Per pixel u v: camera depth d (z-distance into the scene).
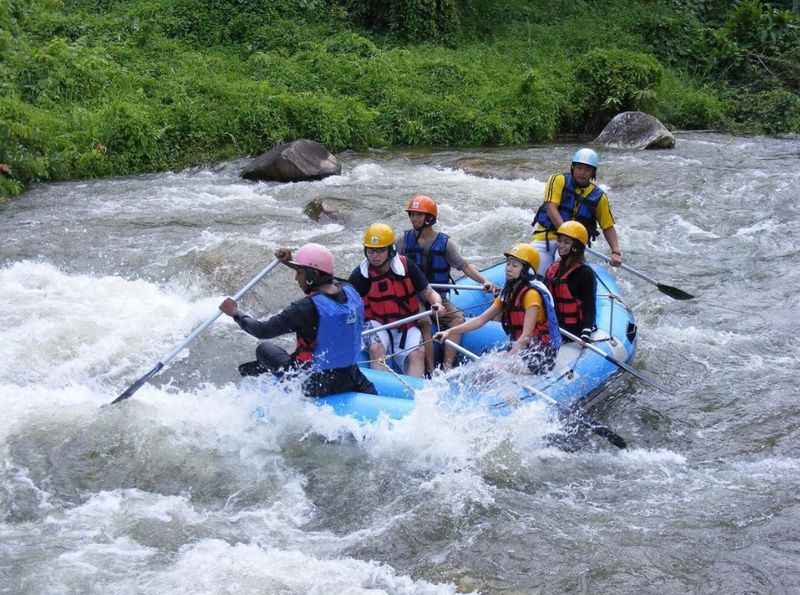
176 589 4.27
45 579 4.34
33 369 6.80
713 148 15.87
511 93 17.52
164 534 4.78
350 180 12.97
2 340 7.16
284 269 8.67
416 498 5.10
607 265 9.48
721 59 21.38
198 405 6.06
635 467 5.53
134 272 8.78
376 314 6.27
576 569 4.45
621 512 4.97
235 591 4.26
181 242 9.67
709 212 11.32
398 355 6.25
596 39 21.16
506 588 4.33
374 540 4.74
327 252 5.56
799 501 5.05
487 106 17.25
